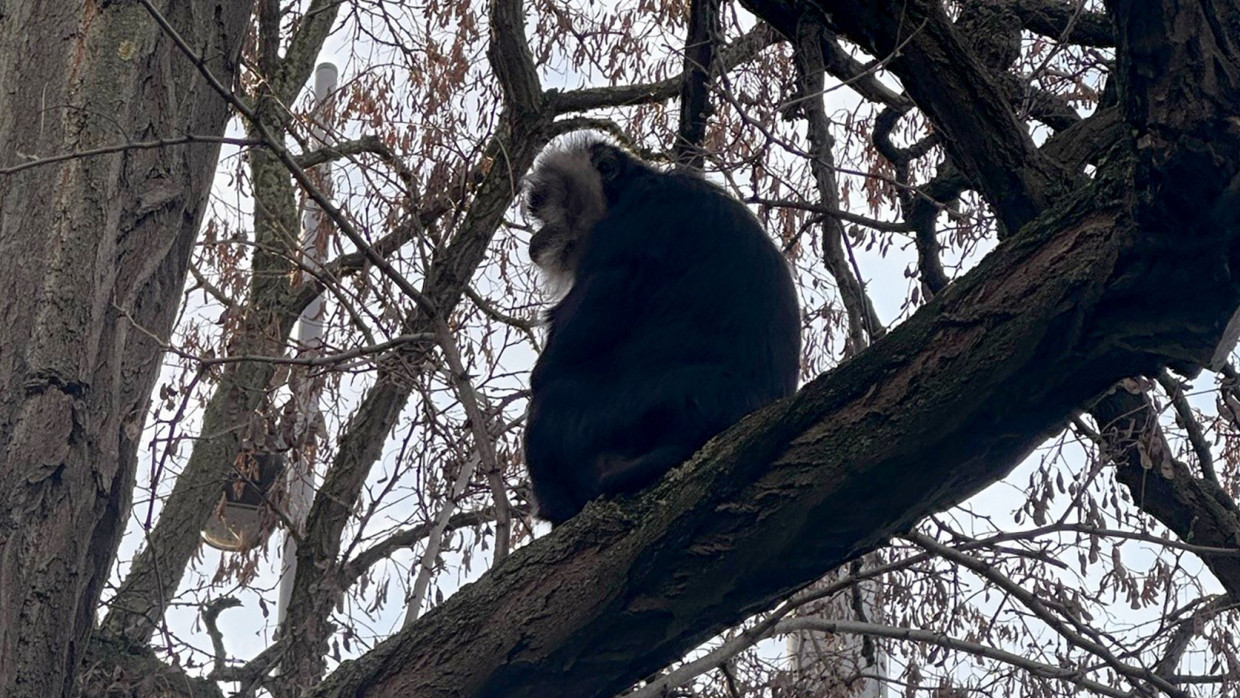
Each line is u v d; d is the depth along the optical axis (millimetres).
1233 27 3205
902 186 5695
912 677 5465
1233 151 3195
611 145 6508
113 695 5488
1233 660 5438
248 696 5734
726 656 4594
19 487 4215
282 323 7398
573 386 5340
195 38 4797
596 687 4188
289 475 7066
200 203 4812
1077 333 3570
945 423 3742
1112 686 5355
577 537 4168
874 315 6117
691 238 5535
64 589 4242
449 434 5211
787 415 3934
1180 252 3363
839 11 5098
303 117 7059
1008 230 4934
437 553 5137
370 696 4223
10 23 4707
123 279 4508
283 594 7375
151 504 4961
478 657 4145
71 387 4324
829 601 5609
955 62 4809
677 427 4957
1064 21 6195
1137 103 3324
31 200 4461
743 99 6008
